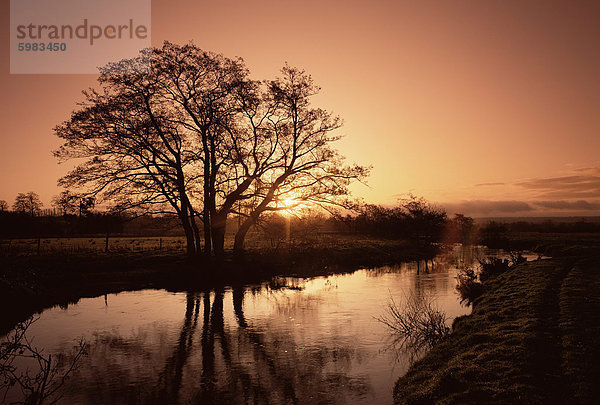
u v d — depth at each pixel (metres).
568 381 8.77
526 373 9.30
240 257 35.81
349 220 39.62
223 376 12.05
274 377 11.91
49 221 75.06
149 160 33.69
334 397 10.47
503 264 29.70
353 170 36.62
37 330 17.00
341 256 42.44
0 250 34.91
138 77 33.22
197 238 34.41
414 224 61.84
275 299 23.34
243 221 40.28
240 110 34.78
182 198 33.75
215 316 19.39
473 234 81.00
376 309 20.42
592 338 11.14
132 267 32.69
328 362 13.09
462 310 19.44
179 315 19.62
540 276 23.77
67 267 30.28
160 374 12.23
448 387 9.20
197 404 10.23
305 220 45.19
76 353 14.13
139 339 15.78
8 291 20.30
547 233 94.06
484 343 11.86
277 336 16.06
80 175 33.28
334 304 21.77
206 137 34.75
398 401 9.59
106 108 32.19
